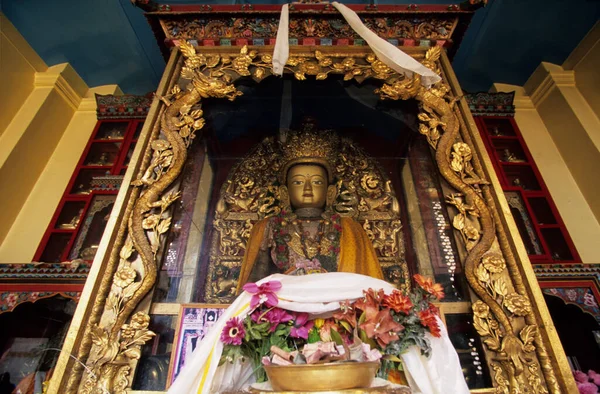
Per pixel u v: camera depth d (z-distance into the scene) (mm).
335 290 2066
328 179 3498
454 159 3031
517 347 2213
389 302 1993
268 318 1983
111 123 4555
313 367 1625
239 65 3543
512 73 4719
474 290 2461
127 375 2121
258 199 3361
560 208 3939
